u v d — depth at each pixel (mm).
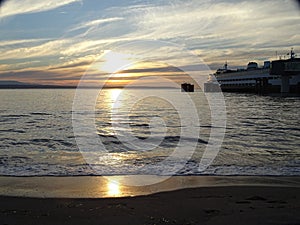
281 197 7441
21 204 6848
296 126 25453
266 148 15188
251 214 6180
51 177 9484
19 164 11391
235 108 49906
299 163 11781
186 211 6418
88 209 6516
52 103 56844
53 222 5789
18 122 28016
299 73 89000
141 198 7363
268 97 87938
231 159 12508
